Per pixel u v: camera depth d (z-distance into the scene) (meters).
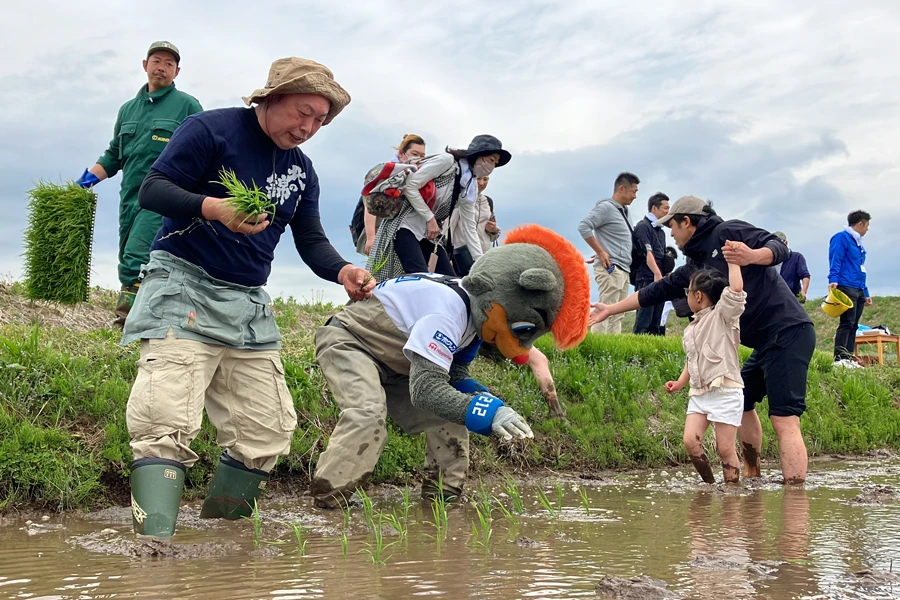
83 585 2.70
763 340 6.25
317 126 4.05
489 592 2.60
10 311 7.41
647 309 11.34
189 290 3.85
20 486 4.61
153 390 3.68
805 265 12.30
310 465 5.56
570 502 5.01
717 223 6.47
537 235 4.39
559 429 7.11
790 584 2.74
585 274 4.31
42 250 7.29
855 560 3.14
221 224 3.88
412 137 8.05
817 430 8.99
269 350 4.20
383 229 6.41
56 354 5.62
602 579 2.70
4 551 3.35
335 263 4.49
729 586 2.71
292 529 3.88
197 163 3.79
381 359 4.74
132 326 3.78
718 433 6.14
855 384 10.19
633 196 10.78
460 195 6.55
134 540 3.46
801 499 5.14
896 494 5.21
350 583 2.72
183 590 2.62
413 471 5.88
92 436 5.07
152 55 6.95
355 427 4.46
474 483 5.98
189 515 4.33
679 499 5.15
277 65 3.94
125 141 7.01
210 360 3.92
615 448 7.20
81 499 4.70
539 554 3.26
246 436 4.16
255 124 4.00
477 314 4.27
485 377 7.29
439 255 6.53
